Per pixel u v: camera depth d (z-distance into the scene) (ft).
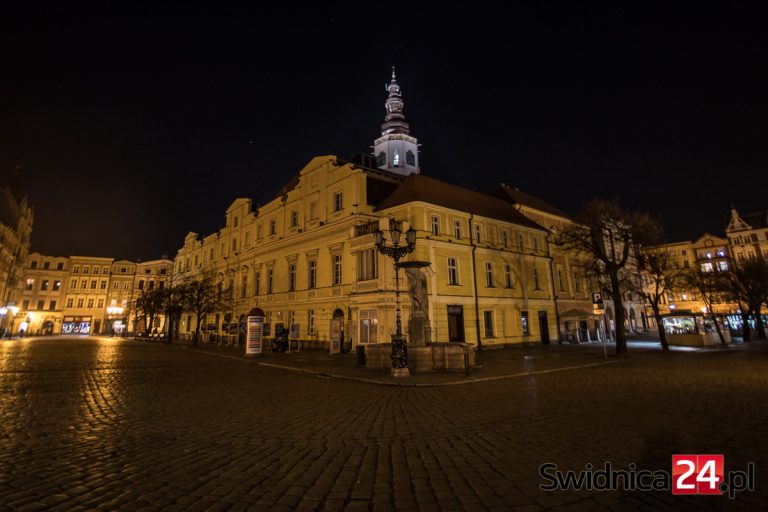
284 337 100.99
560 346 111.14
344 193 102.58
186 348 114.73
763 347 90.68
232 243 157.17
